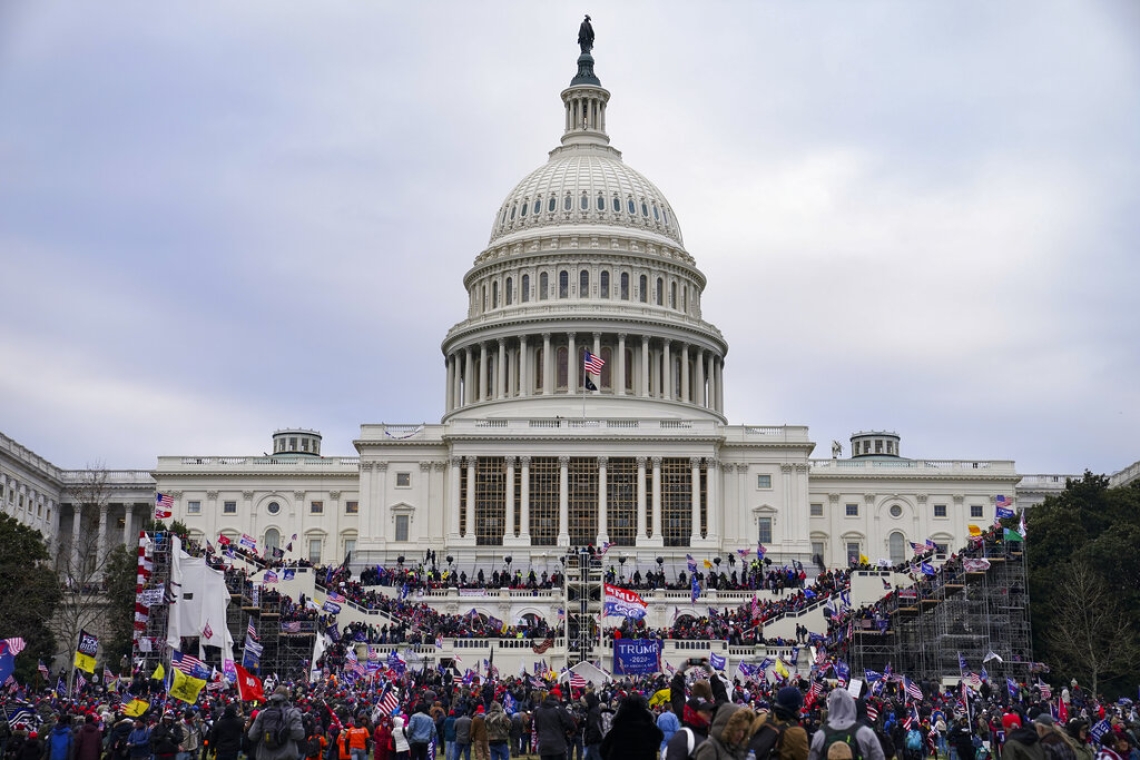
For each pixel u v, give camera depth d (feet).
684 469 485.56
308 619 324.60
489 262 586.04
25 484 536.01
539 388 563.48
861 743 76.64
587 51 650.02
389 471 497.87
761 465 498.28
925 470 538.06
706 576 463.01
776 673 280.92
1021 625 315.99
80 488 501.97
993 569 317.83
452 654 335.88
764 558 448.65
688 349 574.15
